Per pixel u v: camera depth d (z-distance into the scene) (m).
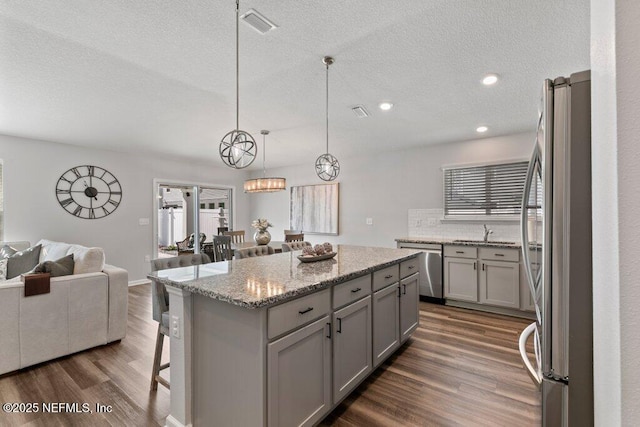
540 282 1.10
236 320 1.50
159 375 2.30
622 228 0.48
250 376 1.44
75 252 3.09
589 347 0.93
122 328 2.95
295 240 5.16
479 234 4.41
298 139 4.45
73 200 4.65
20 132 3.96
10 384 2.21
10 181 4.12
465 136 4.29
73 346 2.64
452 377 2.29
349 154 5.51
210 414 1.63
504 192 4.21
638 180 0.47
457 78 2.52
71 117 3.39
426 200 4.89
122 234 5.17
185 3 1.63
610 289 0.54
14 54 2.09
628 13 0.48
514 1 1.63
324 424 1.80
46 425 1.78
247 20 1.76
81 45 2.00
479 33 1.91
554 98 0.97
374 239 5.43
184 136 4.21
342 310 1.89
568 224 0.95
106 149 4.96
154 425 1.78
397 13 1.72
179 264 2.31
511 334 3.11
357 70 2.38
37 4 1.62
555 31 1.88
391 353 2.47
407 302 2.77
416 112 3.32
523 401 2.00
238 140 2.05
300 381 1.59
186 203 7.17
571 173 0.94
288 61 2.23
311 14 1.72
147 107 3.12
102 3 1.62
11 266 3.29
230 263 2.34
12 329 2.35
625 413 0.48
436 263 4.18
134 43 1.99
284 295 1.47
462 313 3.77
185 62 2.24
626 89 0.48
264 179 4.14
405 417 1.85
